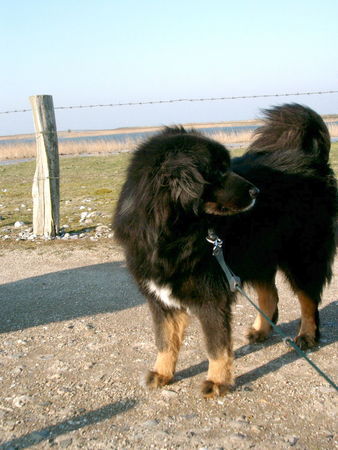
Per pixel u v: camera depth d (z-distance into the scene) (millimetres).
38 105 3375
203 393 1532
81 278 2734
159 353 1649
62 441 1332
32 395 1559
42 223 3592
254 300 2344
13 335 2027
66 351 1867
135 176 1513
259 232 1734
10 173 7637
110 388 1595
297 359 1768
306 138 2004
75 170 7344
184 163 1459
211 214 1590
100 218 4086
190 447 1292
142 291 1653
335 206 1963
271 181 1800
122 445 1309
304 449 1271
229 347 1582
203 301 1561
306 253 1880
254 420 1403
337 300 2330
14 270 2924
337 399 1493
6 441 1339
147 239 1500
